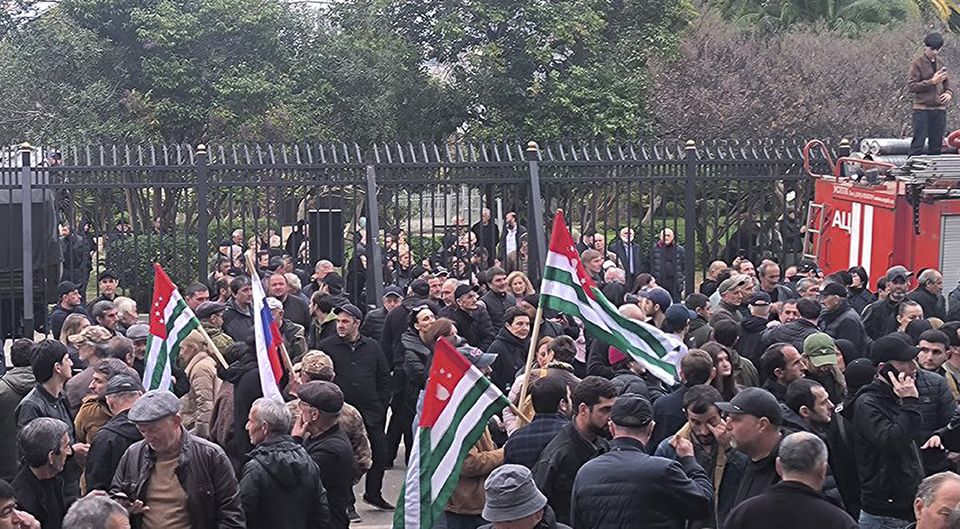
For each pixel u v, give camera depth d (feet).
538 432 25.26
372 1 94.73
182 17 91.50
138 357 34.01
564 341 31.14
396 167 54.13
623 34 92.79
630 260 54.95
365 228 58.85
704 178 56.08
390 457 40.50
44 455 23.73
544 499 19.44
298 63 92.73
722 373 28.60
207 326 36.45
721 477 24.50
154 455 22.91
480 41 91.09
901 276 42.42
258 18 92.17
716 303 45.19
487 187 55.67
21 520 20.81
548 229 55.77
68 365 28.50
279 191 53.52
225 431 31.32
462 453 23.61
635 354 29.71
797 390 26.17
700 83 91.40
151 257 55.36
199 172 52.37
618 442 22.25
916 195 49.98
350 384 36.68
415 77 92.73
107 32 94.22
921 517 18.74
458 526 26.45
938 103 53.72
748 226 57.93
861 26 108.68
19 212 55.36
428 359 37.01
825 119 90.74
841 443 26.94
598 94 87.92
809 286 41.60
